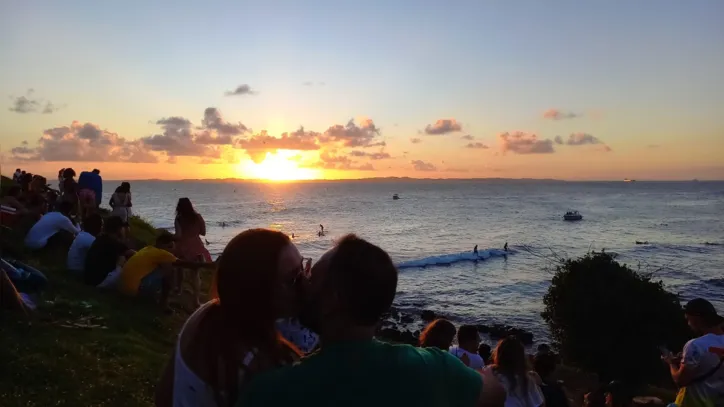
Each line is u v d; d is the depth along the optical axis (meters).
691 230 126.19
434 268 69.25
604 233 119.44
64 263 11.38
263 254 2.48
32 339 6.87
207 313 2.58
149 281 9.83
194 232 10.77
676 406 5.83
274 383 2.04
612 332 26.83
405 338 32.78
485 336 37.78
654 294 27.45
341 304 2.09
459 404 2.19
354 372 2.02
